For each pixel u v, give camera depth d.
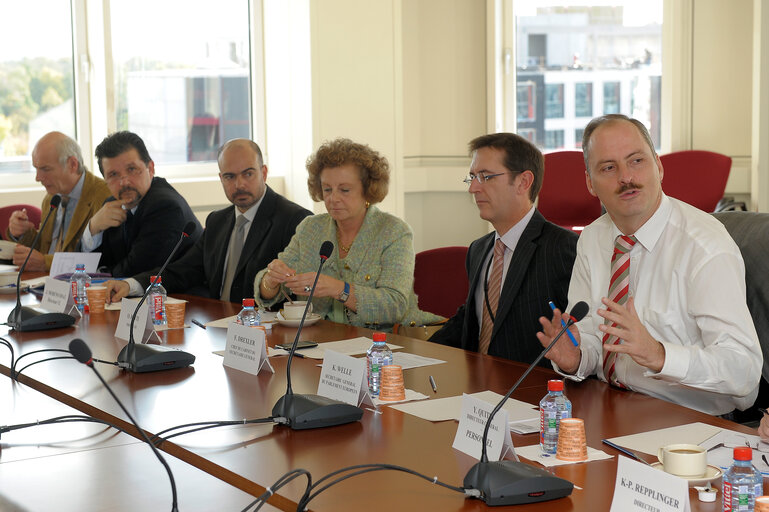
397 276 3.08
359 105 5.93
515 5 6.42
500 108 6.43
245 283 3.63
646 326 2.19
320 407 1.79
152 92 5.82
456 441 1.64
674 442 1.65
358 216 3.18
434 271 3.54
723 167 5.49
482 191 2.77
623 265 2.23
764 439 1.64
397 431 1.76
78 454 1.63
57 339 2.75
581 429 1.56
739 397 2.11
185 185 5.68
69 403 2.06
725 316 2.01
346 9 5.82
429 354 2.49
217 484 1.45
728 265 2.06
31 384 2.24
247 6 6.07
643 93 6.45
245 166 3.64
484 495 1.36
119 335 2.76
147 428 1.81
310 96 5.77
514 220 2.79
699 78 6.17
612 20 6.44
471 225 6.49
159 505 1.36
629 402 1.96
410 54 6.45
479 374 2.23
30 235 4.64
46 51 5.55
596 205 5.66
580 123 6.57
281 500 1.39
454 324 3.00
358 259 3.14
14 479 1.50
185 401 2.01
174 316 2.92
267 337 2.74
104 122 5.64
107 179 4.18
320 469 1.54
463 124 6.47
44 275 4.10
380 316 3.01
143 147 4.20
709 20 6.10
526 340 2.69
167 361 2.32
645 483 1.28
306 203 5.93
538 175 2.77
